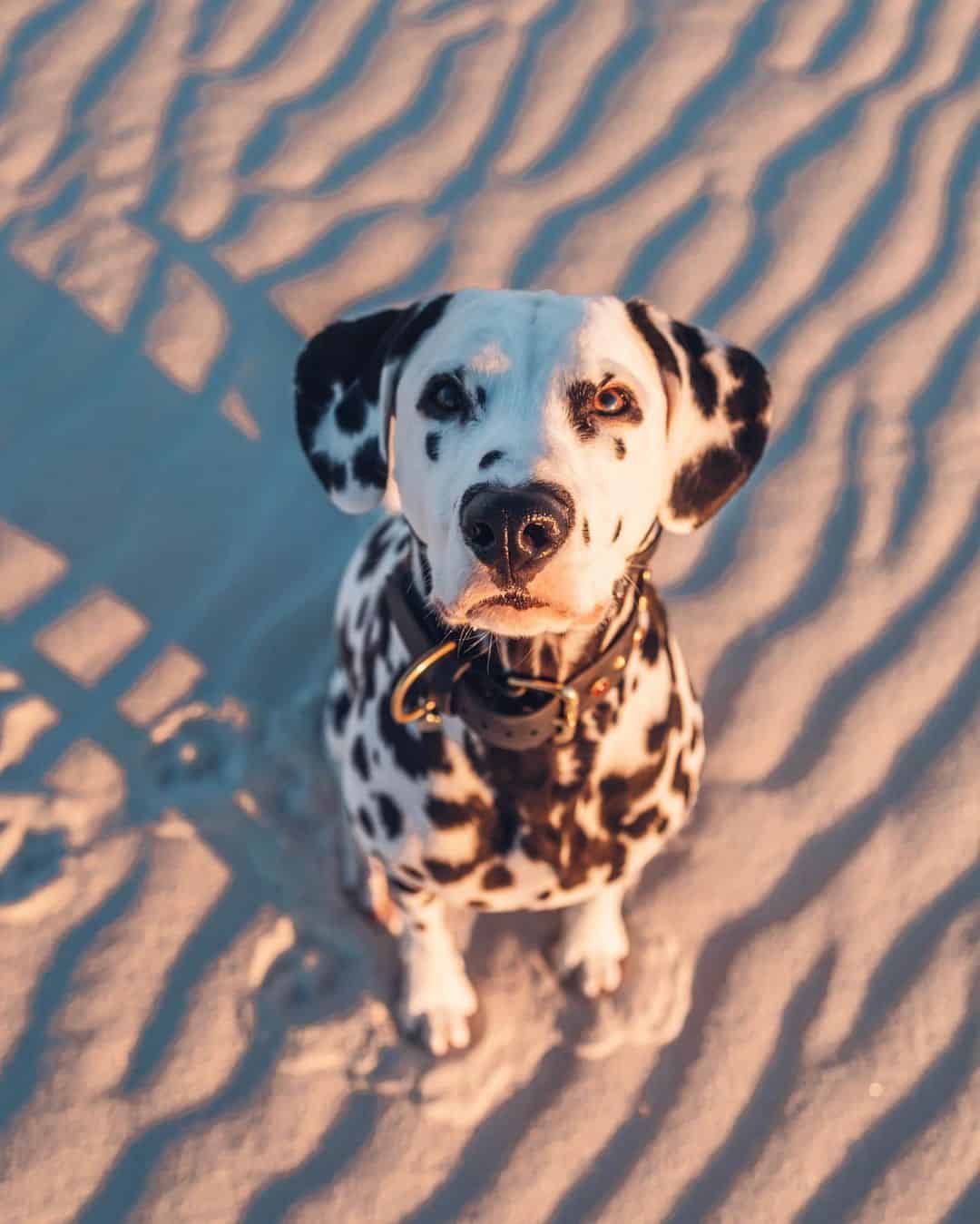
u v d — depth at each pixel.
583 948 1.35
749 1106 1.31
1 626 1.51
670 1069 1.33
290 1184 1.28
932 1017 1.35
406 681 1.15
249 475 1.60
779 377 1.66
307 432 1.18
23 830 1.40
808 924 1.39
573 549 1.04
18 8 2.05
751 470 1.16
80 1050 1.31
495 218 1.82
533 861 1.22
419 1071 1.32
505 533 1.03
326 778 1.44
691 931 1.39
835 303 1.73
